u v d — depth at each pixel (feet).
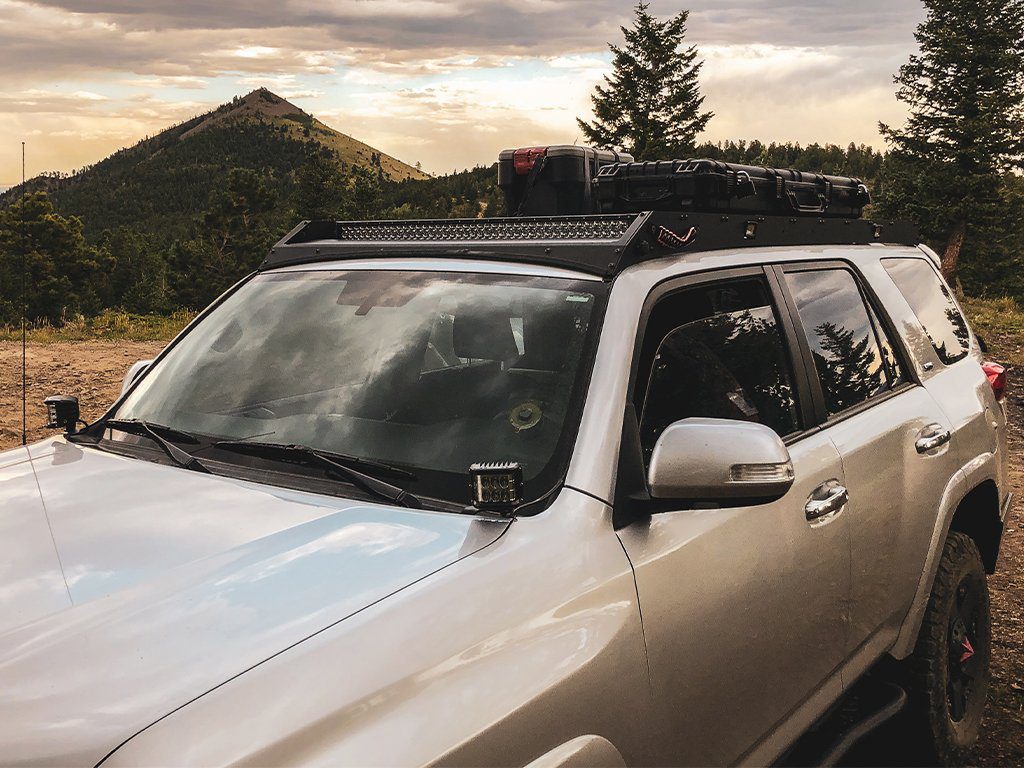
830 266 10.59
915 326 11.90
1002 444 13.14
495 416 6.95
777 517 7.77
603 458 6.52
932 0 169.78
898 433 10.24
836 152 544.62
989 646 12.21
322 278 9.06
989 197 166.71
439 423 7.07
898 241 13.19
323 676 4.66
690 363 7.82
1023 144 164.86
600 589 5.97
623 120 226.17
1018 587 17.33
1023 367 46.37
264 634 4.87
